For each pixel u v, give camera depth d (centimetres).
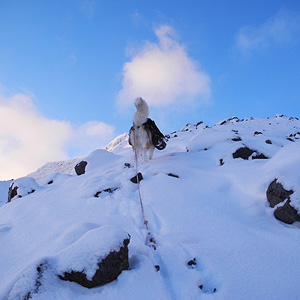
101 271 237
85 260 241
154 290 237
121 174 578
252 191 430
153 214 397
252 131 1383
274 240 302
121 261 250
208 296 237
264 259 275
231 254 289
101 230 266
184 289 248
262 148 641
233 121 2100
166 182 500
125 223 378
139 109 655
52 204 489
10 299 224
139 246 304
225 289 242
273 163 463
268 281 245
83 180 623
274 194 373
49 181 828
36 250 326
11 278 260
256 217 366
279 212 345
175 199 432
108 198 470
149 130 666
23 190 706
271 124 1734
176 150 1073
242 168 541
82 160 819
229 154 638
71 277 241
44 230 386
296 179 351
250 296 231
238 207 401
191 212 389
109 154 860
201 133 898
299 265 259
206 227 346
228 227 341
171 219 374
